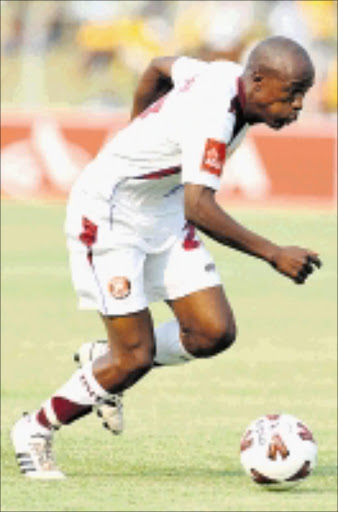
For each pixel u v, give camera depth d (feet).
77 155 231.30
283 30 248.52
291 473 65.16
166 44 258.57
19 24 261.85
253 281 159.43
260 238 62.39
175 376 102.32
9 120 230.07
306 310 137.49
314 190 232.73
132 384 68.64
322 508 61.82
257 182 231.71
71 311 133.39
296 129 231.30
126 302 66.54
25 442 69.00
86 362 73.15
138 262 67.26
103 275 66.95
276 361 108.99
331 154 232.12
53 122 230.89
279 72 61.72
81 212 67.46
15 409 89.04
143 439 79.82
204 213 62.03
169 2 260.01
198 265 68.44
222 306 68.33
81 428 83.35
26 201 230.68
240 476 69.87
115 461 73.56
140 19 260.83
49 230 197.98
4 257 171.94
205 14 254.06
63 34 264.11
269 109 62.69
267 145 231.50
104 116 231.71
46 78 261.65
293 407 90.74
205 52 253.85
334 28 250.78
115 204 66.85
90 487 66.49
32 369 104.06
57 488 66.18
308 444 65.62
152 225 67.56
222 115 62.44
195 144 62.34
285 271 62.44
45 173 231.09
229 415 87.76
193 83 64.64
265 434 65.72
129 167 66.18
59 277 156.35
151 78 71.61
